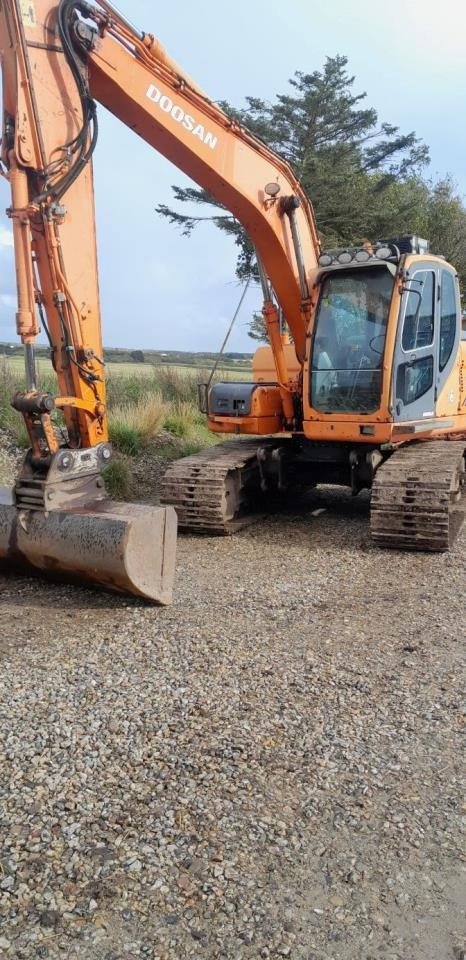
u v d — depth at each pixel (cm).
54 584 565
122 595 532
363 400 733
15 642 452
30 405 478
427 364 775
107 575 502
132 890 248
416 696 383
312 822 283
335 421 741
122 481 980
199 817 284
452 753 330
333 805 293
